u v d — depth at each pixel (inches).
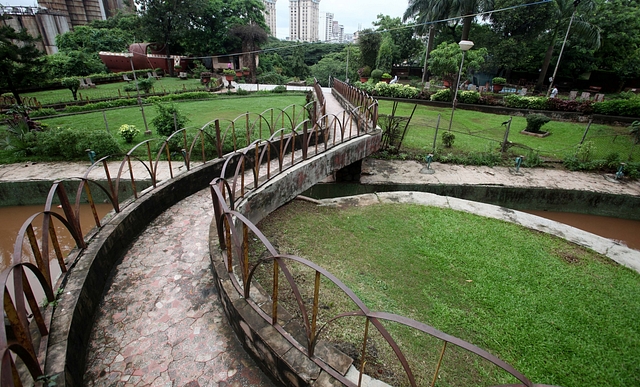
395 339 124.1
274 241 188.1
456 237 205.9
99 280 126.0
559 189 318.7
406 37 1179.3
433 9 817.5
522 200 323.6
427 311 143.2
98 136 334.6
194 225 173.8
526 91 833.5
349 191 313.6
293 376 85.4
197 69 1086.4
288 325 97.2
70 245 226.7
